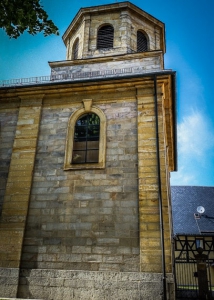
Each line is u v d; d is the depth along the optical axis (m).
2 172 11.23
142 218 9.52
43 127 11.78
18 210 10.30
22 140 11.53
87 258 9.40
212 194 30.38
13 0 8.13
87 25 15.09
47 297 9.04
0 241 9.91
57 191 10.51
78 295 8.92
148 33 15.47
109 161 10.66
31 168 10.95
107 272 9.07
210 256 22.20
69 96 12.18
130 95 11.66
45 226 10.04
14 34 8.72
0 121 12.27
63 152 11.17
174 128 14.81
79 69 13.78
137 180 10.20
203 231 24.92
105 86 11.77
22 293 9.18
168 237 9.20
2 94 12.48
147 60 13.28
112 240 9.50
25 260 9.65
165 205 9.66
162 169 10.16
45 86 12.03
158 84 11.49
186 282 19.41
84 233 9.74
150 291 8.59
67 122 11.74
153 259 8.95
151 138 10.62
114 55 13.65
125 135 11.01
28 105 12.20
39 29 8.80
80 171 10.67
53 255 9.60
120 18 14.92
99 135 11.35
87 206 10.11
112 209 9.91
